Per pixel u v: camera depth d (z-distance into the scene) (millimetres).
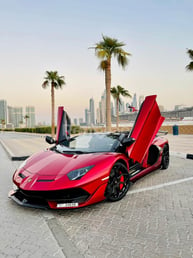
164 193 3650
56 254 1995
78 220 2691
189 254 1943
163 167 5277
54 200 2684
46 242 2211
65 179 2721
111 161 3150
